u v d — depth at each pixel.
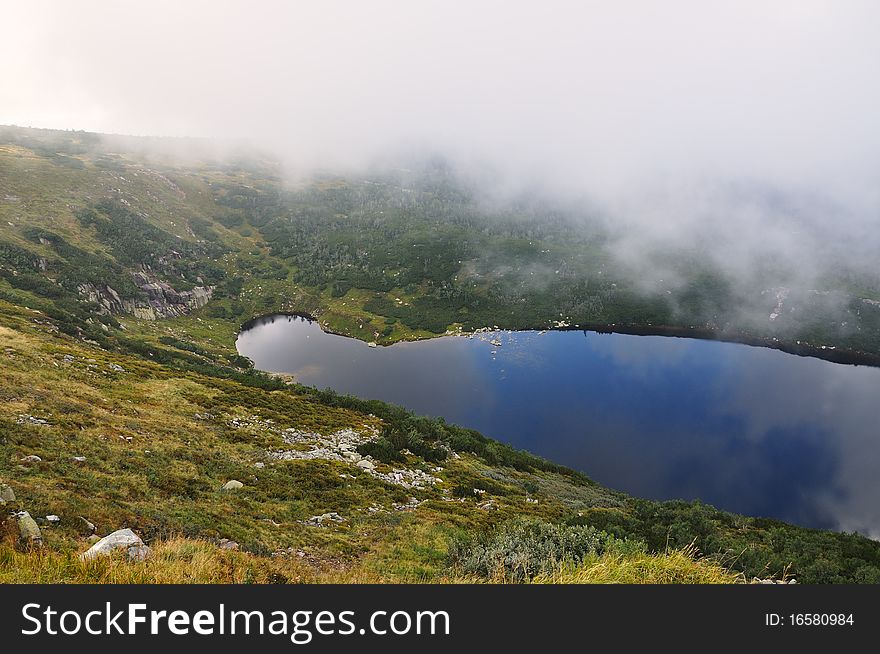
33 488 16.55
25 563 10.41
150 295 161.12
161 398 45.69
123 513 17.11
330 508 27.83
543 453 100.69
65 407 32.25
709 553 22.28
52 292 115.88
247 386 68.44
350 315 195.25
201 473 28.05
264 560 14.76
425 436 60.78
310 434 47.38
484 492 42.34
